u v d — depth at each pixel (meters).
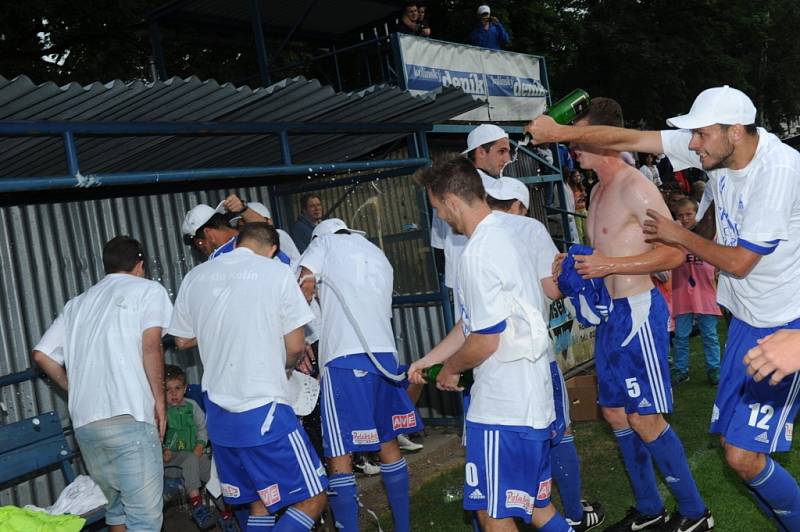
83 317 4.20
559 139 4.07
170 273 6.89
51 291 6.02
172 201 6.96
